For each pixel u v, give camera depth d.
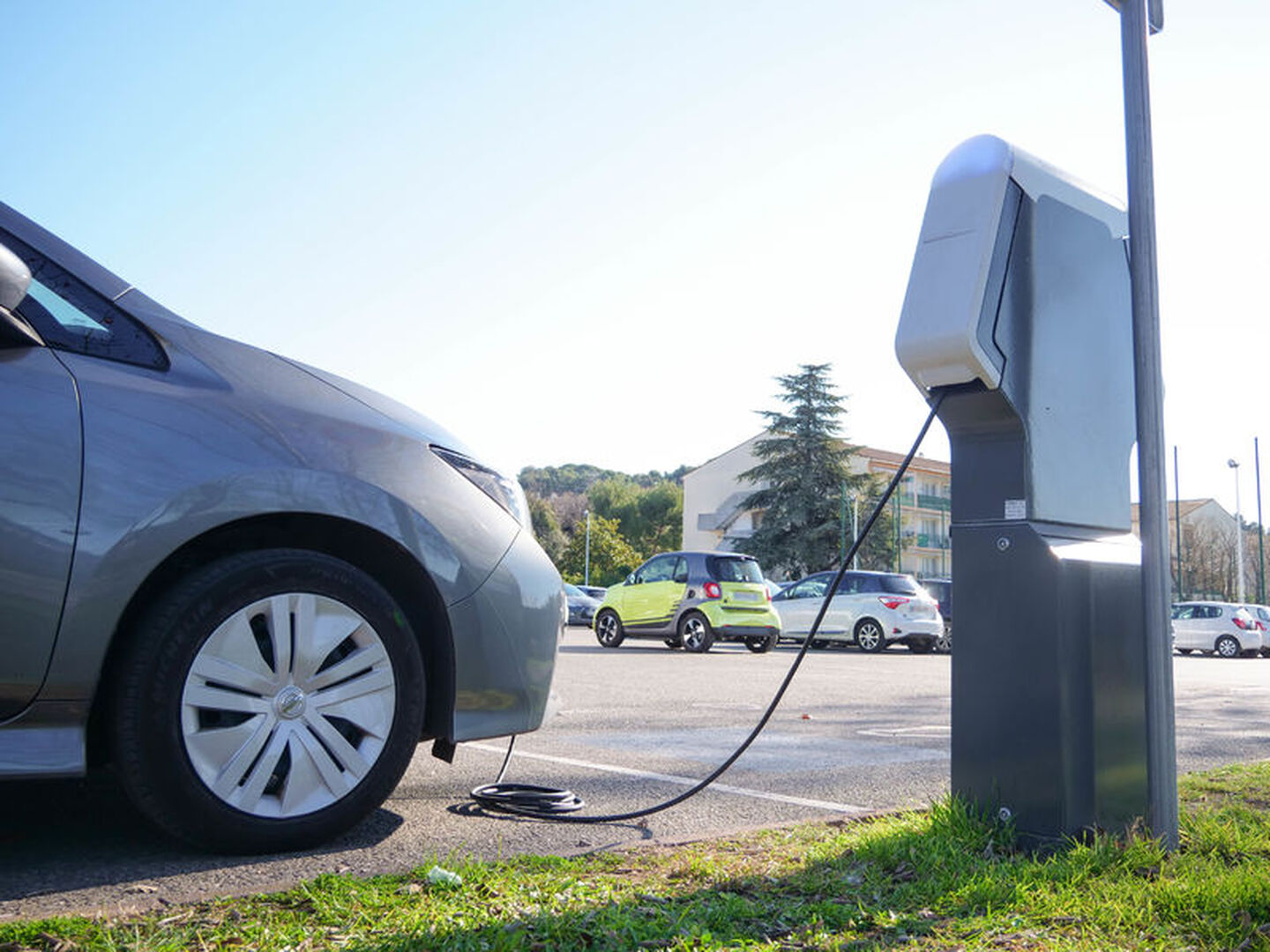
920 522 67.44
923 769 5.33
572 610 33.56
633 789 4.54
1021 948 2.38
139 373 3.18
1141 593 3.44
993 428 3.30
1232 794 4.29
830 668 14.46
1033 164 3.36
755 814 4.05
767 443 51.44
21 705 2.88
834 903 2.65
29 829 3.37
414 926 2.37
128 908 2.52
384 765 3.35
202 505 3.09
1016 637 3.21
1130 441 3.72
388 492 3.44
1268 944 2.38
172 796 3.01
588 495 99.88
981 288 3.14
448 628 3.52
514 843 3.41
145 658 3.00
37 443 2.91
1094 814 3.17
